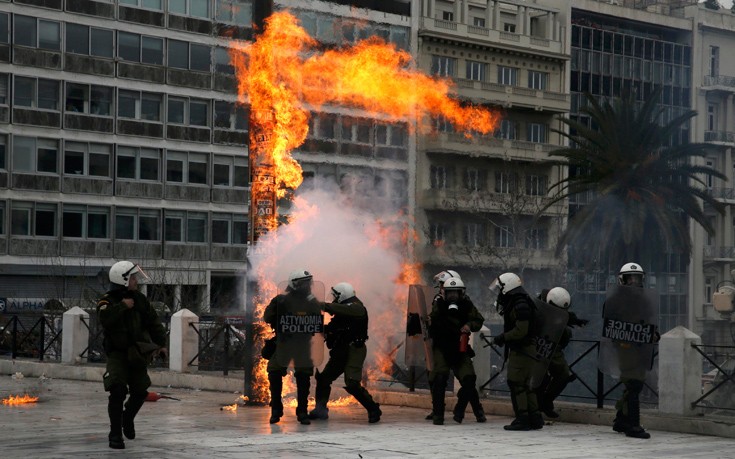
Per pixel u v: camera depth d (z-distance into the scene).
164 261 59.81
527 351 14.08
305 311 14.59
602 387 15.16
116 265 12.39
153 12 59.28
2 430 13.89
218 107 61.97
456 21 72.19
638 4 86.69
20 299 54.56
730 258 84.19
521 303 14.06
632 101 46.38
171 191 60.25
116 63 58.03
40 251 55.62
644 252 47.38
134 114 58.94
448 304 14.87
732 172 86.19
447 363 14.88
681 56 84.56
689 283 82.31
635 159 45.72
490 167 73.25
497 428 14.38
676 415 14.45
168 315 26.75
